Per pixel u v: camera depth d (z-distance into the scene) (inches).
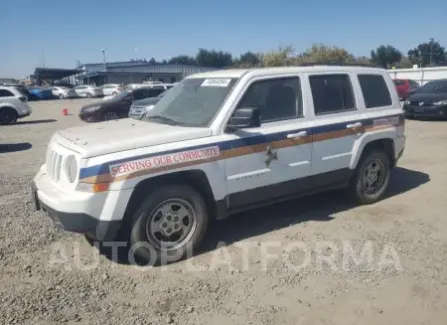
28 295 149.3
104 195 156.6
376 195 242.8
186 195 173.3
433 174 306.3
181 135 173.8
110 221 158.2
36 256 178.9
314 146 208.1
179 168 169.3
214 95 194.9
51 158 179.9
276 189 199.3
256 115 179.9
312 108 209.9
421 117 635.5
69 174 164.6
